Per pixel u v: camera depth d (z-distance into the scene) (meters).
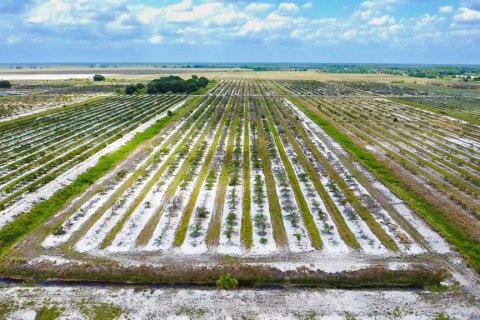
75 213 34.72
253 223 32.84
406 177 43.44
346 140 60.50
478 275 26.53
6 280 26.05
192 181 42.09
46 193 38.19
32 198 36.81
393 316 22.92
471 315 23.00
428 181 42.31
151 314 23.08
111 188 40.12
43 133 64.38
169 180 42.25
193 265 27.12
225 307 23.66
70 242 29.94
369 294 24.84
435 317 22.84
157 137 60.91
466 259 28.06
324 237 30.78
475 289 25.19
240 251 28.83
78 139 60.06
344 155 52.12
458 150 55.22
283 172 44.97
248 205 36.16
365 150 54.62
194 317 22.84
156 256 28.16
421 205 36.94
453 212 34.75
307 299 24.36
